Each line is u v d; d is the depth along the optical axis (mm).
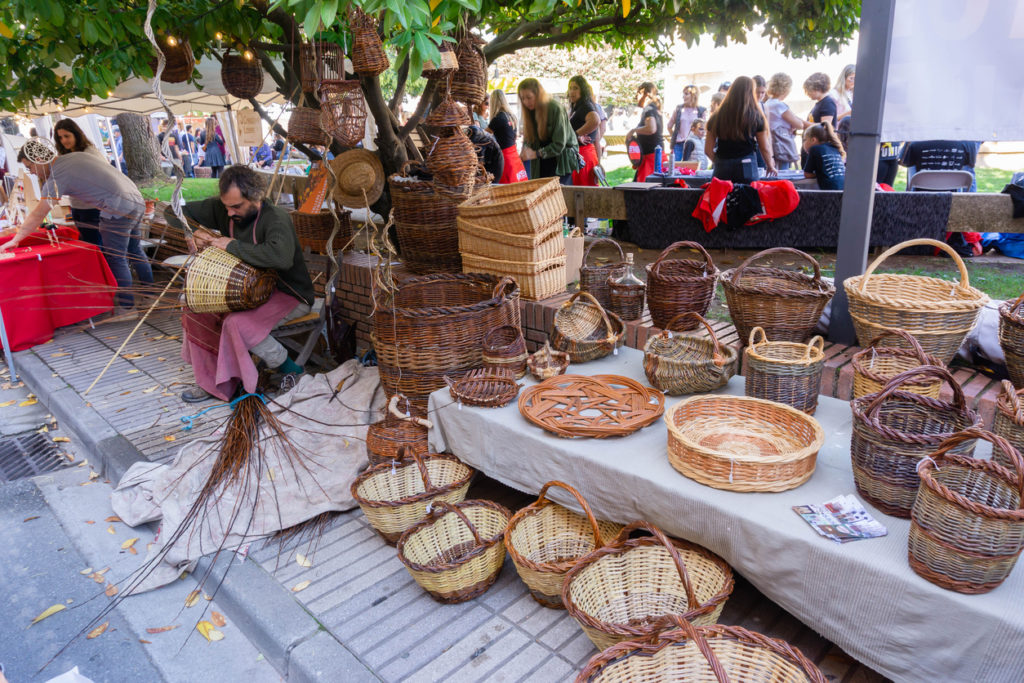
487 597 2838
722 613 2619
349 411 4199
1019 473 1660
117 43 3996
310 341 4898
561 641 2570
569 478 2695
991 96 2854
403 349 3467
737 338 3490
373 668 2469
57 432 4750
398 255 5449
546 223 4004
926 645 1843
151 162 10281
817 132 6449
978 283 4820
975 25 2799
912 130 3021
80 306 5887
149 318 6773
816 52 5789
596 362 3482
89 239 6586
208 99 9125
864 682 2273
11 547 3461
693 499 2283
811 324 3016
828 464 2445
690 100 9555
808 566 2031
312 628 2680
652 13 5543
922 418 2277
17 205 7148
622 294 3691
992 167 10992
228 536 3260
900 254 5906
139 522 3529
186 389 5062
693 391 2947
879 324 2670
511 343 3359
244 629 2850
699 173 7797
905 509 2064
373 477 3338
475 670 2449
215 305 4242
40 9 3504
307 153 5914
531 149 7410
